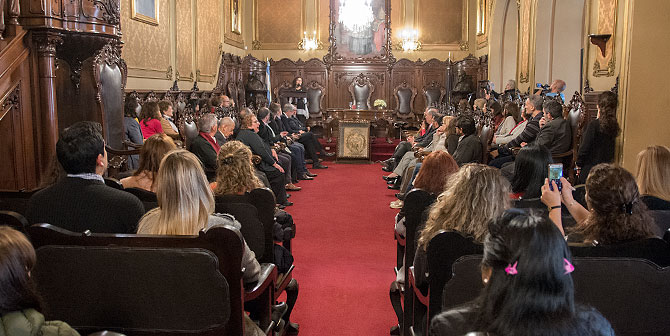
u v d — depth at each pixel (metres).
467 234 2.51
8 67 5.00
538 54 10.57
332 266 5.43
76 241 2.27
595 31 7.76
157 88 10.25
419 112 16.64
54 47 5.43
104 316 2.31
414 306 3.10
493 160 7.86
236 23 15.85
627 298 2.19
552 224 1.19
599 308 2.20
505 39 13.77
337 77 16.72
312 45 16.89
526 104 7.78
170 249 2.24
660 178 3.35
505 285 1.20
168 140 3.73
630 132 6.46
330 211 8.07
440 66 16.58
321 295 4.61
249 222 3.31
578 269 2.18
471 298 2.24
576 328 1.16
